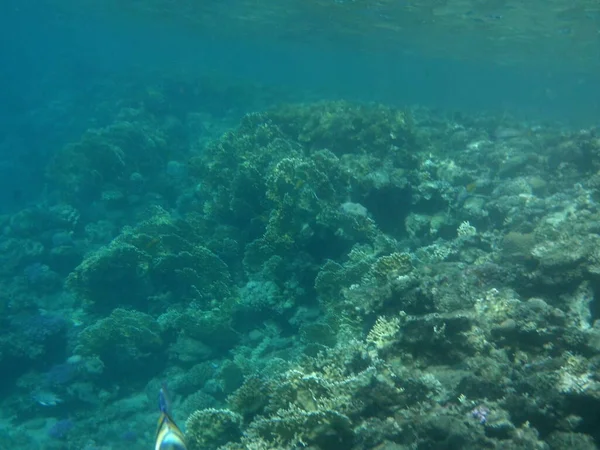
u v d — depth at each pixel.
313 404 5.14
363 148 13.36
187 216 13.24
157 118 26.31
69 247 15.60
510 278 6.95
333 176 11.91
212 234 12.59
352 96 46.78
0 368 11.09
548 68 58.28
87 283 11.35
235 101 31.89
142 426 9.33
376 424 4.59
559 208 9.80
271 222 10.55
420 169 12.65
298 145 13.88
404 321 5.50
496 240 9.31
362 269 8.77
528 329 5.34
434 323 5.36
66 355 11.64
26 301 13.36
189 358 10.06
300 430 4.69
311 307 9.94
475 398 4.73
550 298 6.55
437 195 11.38
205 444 5.73
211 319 9.98
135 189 18.17
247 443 4.89
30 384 10.87
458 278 6.83
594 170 11.52
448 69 84.81
